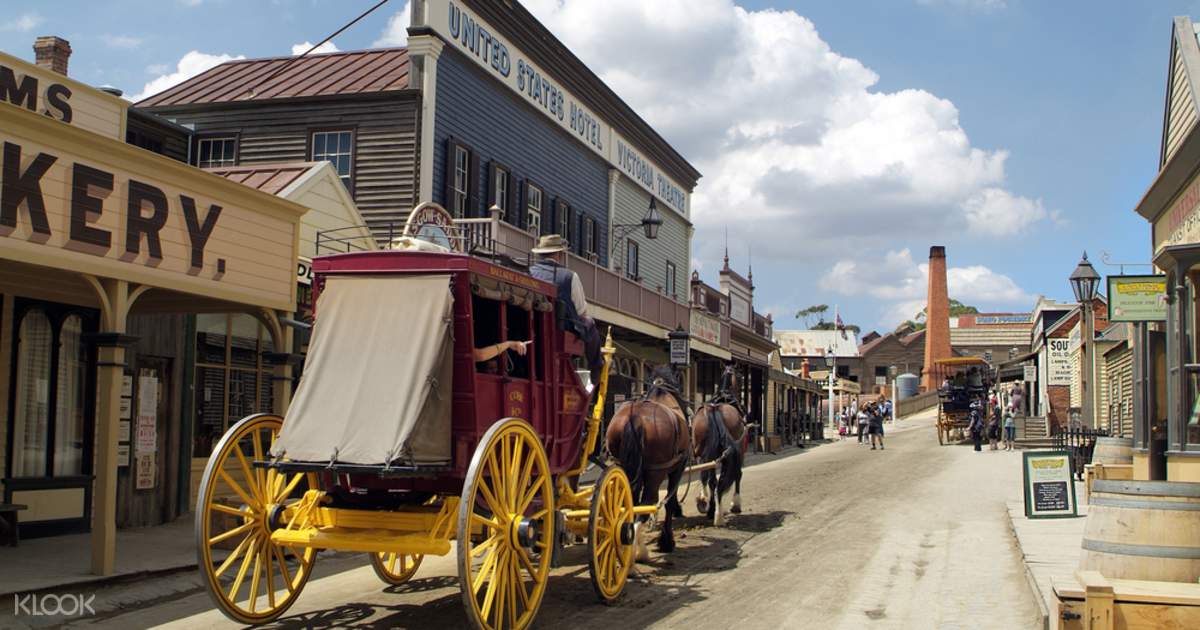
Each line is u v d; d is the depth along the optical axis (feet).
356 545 23.32
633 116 92.17
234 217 35.78
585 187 83.66
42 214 27.89
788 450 122.52
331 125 59.16
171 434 44.78
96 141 29.48
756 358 128.77
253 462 23.88
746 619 26.94
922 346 315.99
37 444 39.22
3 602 27.22
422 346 23.30
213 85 66.44
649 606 28.32
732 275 122.83
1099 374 98.17
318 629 24.86
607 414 41.32
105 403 30.81
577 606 28.09
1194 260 32.60
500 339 25.46
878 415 119.55
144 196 31.58
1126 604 20.74
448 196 59.88
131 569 31.73
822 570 34.40
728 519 47.70
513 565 23.72
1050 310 152.15
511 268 27.50
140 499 42.98
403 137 57.93
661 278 104.42
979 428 107.45
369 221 57.62
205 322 47.24
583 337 29.66
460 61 61.93
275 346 39.06
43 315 39.75
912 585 31.86
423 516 23.61
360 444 22.68
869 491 62.75
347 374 23.72
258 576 24.88
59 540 38.09
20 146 27.27
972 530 44.32
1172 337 34.83
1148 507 23.52
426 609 27.20
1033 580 30.48
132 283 31.53
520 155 70.90
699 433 45.60
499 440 23.26
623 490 29.76
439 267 23.98
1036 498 45.37
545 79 74.79
